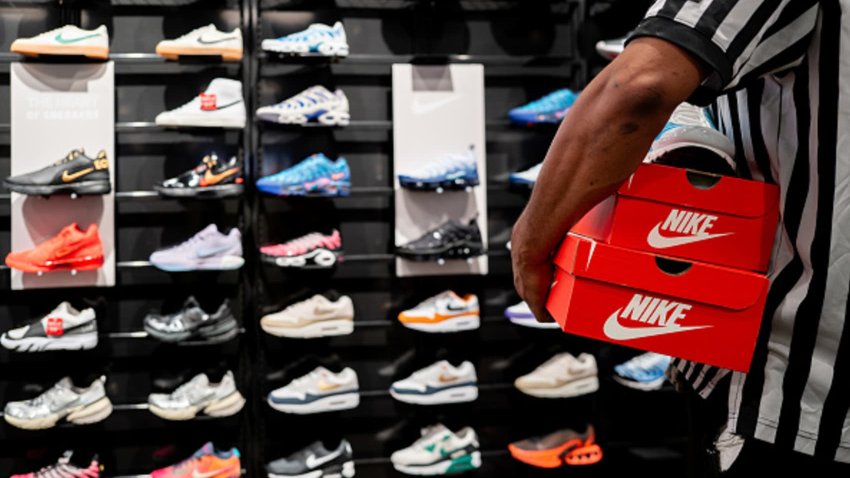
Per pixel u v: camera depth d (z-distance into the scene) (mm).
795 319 834
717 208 903
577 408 3752
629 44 779
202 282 3420
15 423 2998
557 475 3699
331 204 3516
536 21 3734
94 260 3098
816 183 812
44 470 3104
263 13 3500
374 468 3566
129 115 3389
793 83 833
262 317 3303
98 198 3205
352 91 3551
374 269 3561
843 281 796
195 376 3182
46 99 3197
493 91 3709
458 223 3316
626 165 785
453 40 3666
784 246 876
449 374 3322
